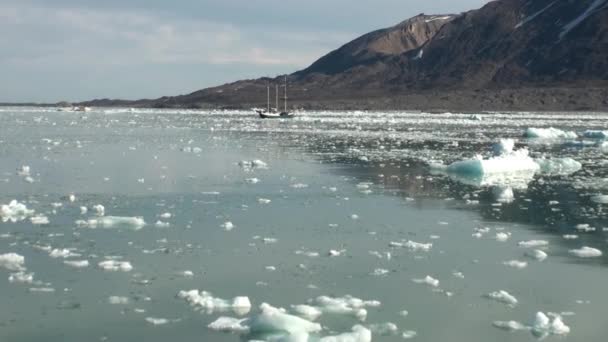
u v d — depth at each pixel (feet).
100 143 118.42
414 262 38.78
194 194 60.44
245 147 113.19
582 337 28.14
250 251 40.45
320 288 33.91
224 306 31.01
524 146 128.88
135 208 53.36
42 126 183.73
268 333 27.99
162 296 32.37
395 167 84.17
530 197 61.16
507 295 32.71
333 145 119.75
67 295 32.32
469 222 49.62
